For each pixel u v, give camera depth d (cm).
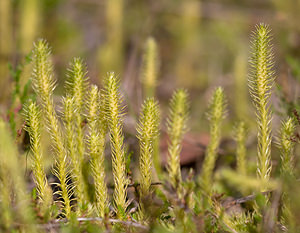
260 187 55
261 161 54
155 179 56
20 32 75
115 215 55
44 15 98
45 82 54
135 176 57
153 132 53
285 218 54
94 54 96
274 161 61
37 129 53
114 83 53
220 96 55
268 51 53
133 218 54
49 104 54
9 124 58
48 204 53
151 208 54
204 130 76
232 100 70
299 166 56
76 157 54
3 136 52
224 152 65
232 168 64
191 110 84
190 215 52
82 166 55
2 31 73
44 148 57
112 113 53
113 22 88
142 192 54
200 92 94
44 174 53
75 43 100
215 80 94
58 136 54
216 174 61
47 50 54
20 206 52
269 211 53
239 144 60
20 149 57
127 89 78
